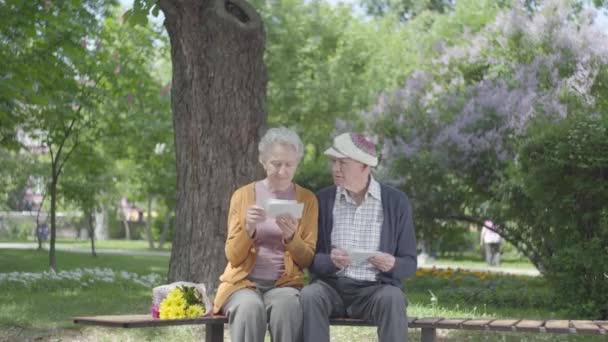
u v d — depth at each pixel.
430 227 15.52
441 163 15.13
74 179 22.03
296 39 28.19
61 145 16.94
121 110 17.98
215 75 9.46
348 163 5.23
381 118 17.78
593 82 16.70
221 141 9.51
